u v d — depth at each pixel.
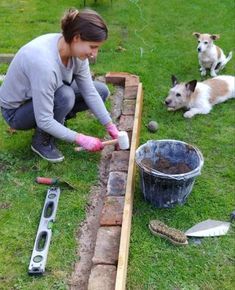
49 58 1.45
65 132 1.54
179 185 1.42
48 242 1.35
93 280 1.20
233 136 1.93
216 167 1.73
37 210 1.48
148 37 2.87
